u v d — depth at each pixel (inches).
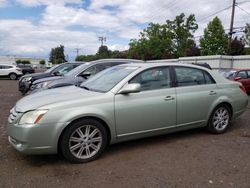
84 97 169.9
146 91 188.1
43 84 342.6
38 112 155.2
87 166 162.2
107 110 171.2
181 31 2161.7
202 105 213.2
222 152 184.5
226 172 153.6
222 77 234.1
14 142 162.1
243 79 532.7
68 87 209.8
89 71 350.9
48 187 136.9
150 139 211.8
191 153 182.7
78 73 345.1
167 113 194.9
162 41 2159.2
